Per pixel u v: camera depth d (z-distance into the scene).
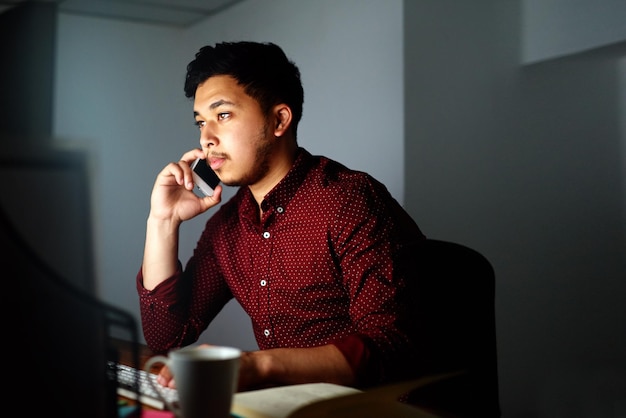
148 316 1.69
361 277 1.51
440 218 3.09
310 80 3.53
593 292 3.29
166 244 1.70
